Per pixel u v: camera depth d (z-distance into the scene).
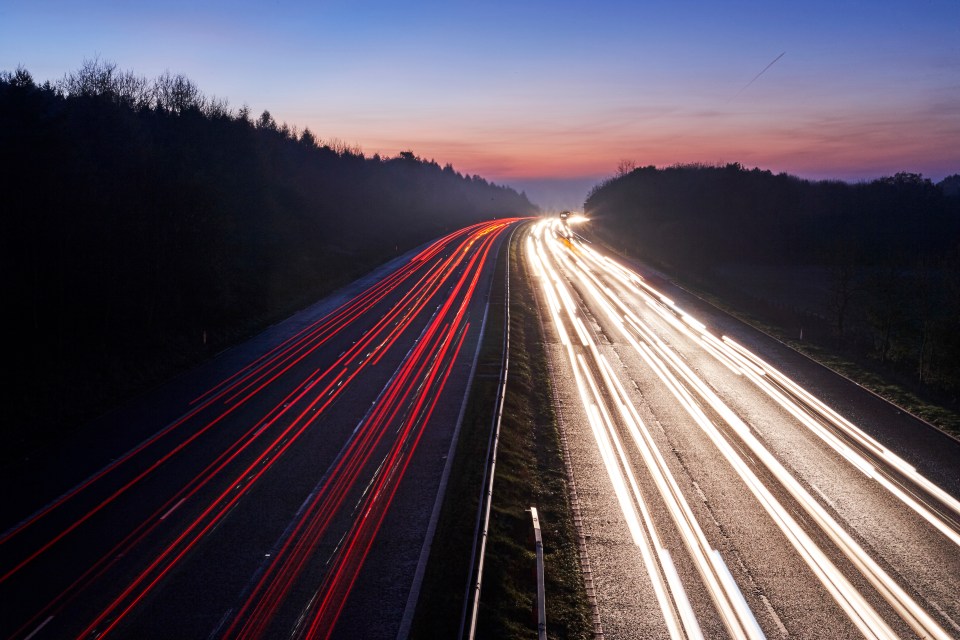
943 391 29.14
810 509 17.45
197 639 12.00
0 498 17.75
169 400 26.36
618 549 15.44
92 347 30.47
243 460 20.25
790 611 13.05
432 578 13.92
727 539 15.87
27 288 29.75
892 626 12.59
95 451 21.05
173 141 51.62
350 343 36.00
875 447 21.84
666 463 20.50
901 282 35.06
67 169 31.55
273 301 46.50
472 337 37.16
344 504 17.33
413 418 23.98
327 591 13.47
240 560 14.66
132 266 34.03
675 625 12.65
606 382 29.41
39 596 13.34
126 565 14.48
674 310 46.97
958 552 15.31
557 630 12.44
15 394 24.34
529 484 18.92
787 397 27.31
